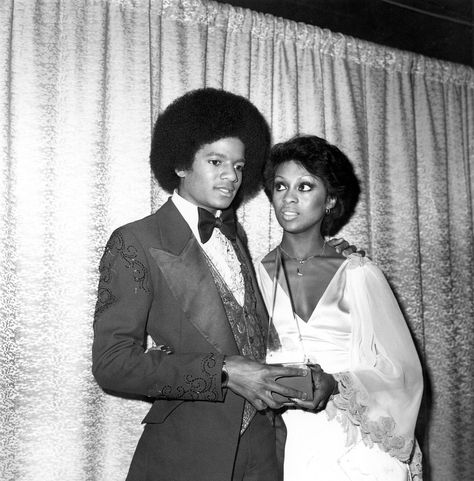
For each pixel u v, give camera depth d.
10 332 1.75
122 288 1.35
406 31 2.54
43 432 1.76
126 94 1.94
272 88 2.19
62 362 1.79
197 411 1.35
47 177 1.83
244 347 1.41
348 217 2.11
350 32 2.44
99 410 1.82
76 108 1.88
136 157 1.93
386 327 1.63
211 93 1.56
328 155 1.72
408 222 2.38
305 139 1.75
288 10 2.32
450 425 2.42
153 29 2.01
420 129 2.49
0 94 1.79
